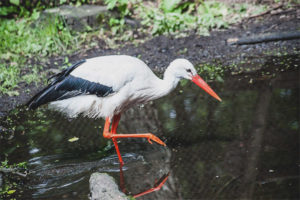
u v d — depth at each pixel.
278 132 5.54
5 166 5.42
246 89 7.05
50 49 9.41
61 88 5.64
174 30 10.03
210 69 8.18
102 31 10.12
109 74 5.41
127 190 4.75
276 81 7.20
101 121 6.76
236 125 5.89
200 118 6.26
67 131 6.43
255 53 8.63
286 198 4.27
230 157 5.12
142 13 10.83
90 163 5.44
